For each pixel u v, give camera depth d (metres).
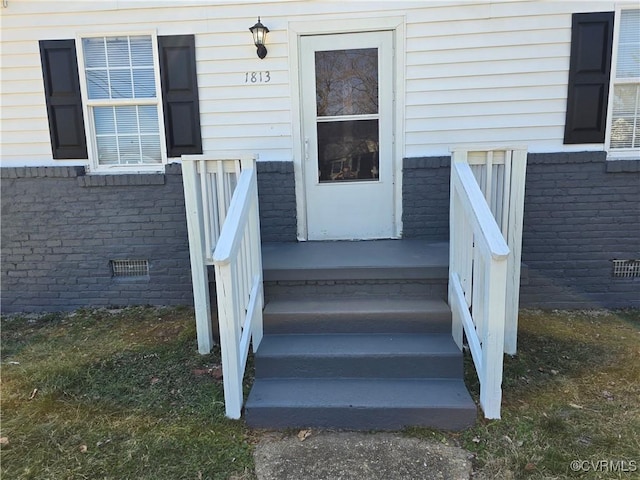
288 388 2.90
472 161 3.23
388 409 2.67
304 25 4.20
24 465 2.45
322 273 3.52
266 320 3.30
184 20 4.27
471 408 2.64
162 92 4.39
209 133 4.43
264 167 4.39
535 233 4.36
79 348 3.82
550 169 4.23
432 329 3.25
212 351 3.67
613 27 4.00
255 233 3.28
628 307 4.44
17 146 4.60
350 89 4.31
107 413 2.89
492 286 2.55
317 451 2.53
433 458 2.45
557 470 2.33
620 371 3.24
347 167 4.45
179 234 4.60
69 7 4.32
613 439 2.53
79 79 4.43
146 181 4.49
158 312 4.59
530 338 3.77
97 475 2.37
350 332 3.29
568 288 4.43
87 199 4.59
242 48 4.28
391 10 4.12
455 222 3.19
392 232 4.50
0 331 4.27
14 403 3.02
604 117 4.15
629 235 4.30
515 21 4.05
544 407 2.85
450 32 4.11
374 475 2.34
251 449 2.56
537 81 4.13
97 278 4.72
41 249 4.70
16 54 4.43
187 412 2.88
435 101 4.23
